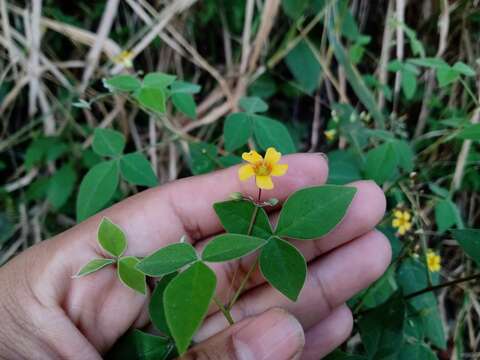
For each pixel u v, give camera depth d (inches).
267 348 3.2
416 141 6.4
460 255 6.4
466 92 6.5
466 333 6.2
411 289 5.0
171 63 7.0
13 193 6.9
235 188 4.1
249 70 6.6
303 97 7.0
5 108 6.9
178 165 6.8
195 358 3.2
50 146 6.6
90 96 6.8
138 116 6.9
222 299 4.2
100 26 6.7
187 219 4.2
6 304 3.7
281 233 3.2
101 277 3.8
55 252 3.8
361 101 6.5
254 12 6.9
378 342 4.0
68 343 3.7
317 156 4.1
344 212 3.1
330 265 4.2
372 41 7.2
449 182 6.4
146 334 3.8
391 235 5.3
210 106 7.0
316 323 4.3
